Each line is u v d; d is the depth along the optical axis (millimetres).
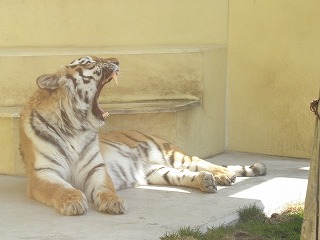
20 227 9344
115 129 12562
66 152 10773
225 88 14258
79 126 10828
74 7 14367
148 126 12742
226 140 14367
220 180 11609
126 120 12609
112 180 11391
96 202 10219
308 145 13711
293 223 9984
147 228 9297
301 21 13648
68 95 10734
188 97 13602
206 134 13742
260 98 14039
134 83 13414
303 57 13672
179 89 13570
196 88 13547
